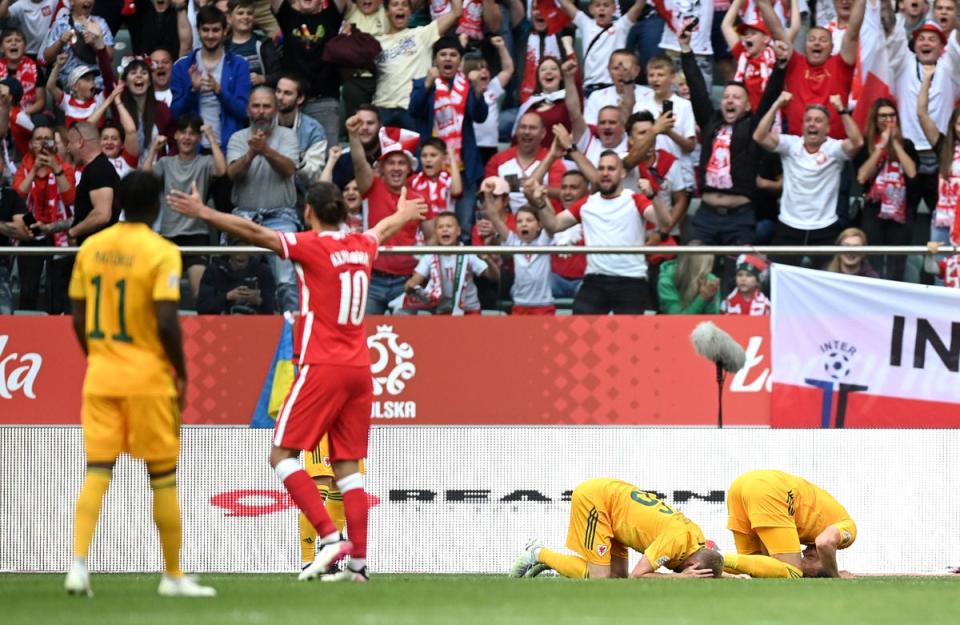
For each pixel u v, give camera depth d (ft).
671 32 146.92
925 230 132.16
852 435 110.83
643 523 94.84
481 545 111.96
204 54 140.56
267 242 81.61
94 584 84.69
